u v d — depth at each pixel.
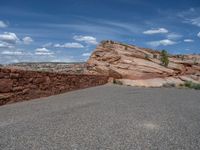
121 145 3.92
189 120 6.02
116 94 13.08
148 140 4.22
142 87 21.64
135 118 6.04
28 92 10.34
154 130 4.91
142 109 7.51
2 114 6.64
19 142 4.04
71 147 3.80
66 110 7.25
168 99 10.91
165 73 27.36
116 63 27.20
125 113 6.72
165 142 4.13
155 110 7.38
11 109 7.57
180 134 4.66
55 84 13.02
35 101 9.85
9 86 8.97
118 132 4.70
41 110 7.33
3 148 3.74
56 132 4.66
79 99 10.50
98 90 16.12
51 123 5.43
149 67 27.23
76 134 4.52
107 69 26.36
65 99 10.59
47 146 3.84
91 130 4.82
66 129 4.89
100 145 3.91
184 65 30.86
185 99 11.24
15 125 5.24
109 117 6.12
